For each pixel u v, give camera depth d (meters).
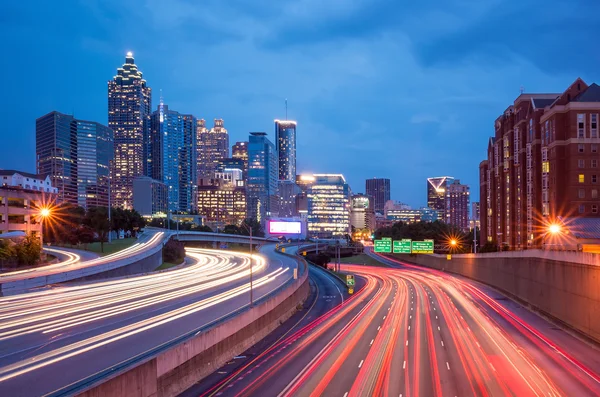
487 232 170.88
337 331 52.25
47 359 31.00
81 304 52.94
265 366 37.66
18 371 28.41
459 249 173.75
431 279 116.69
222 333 38.75
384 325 55.84
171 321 43.91
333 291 92.50
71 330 39.81
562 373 35.91
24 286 60.09
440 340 47.41
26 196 104.94
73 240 120.69
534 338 48.75
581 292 49.56
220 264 114.69
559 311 56.41
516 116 137.50
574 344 46.03
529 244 124.38
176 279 81.38
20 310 48.59
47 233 132.38
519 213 134.00
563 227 93.50
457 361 39.19
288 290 63.56
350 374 35.28
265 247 184.00
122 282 75.19
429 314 64.12
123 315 46.81
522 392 31.31
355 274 134.12
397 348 43.81
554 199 108.69
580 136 105.00
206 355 35.56
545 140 114.69
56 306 51.22
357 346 44.69
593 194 103.94
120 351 32.91
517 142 136.12
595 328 45.84
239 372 35.94
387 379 33.94
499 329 53.53
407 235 190.38
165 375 29.47
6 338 36.94
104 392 23.27
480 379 34.12
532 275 68.06
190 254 150.62
